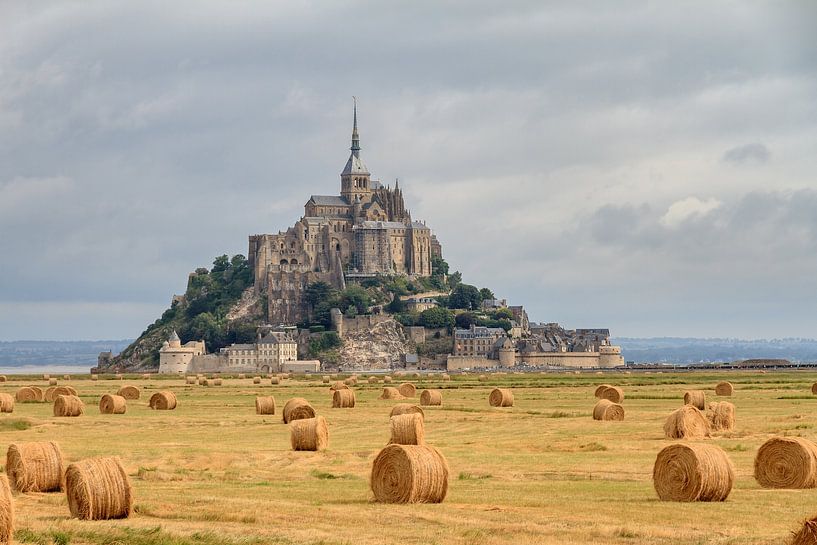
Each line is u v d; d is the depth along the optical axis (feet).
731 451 593.83
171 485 490.90
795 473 463.01
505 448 641.40
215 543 351.05
